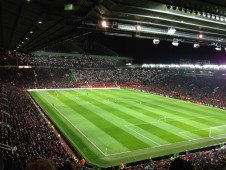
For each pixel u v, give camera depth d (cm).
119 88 9688
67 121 4116
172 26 1916
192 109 5544
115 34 1955
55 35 2750
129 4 1368
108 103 6059
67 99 6506
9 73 8800
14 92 5769
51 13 1533
